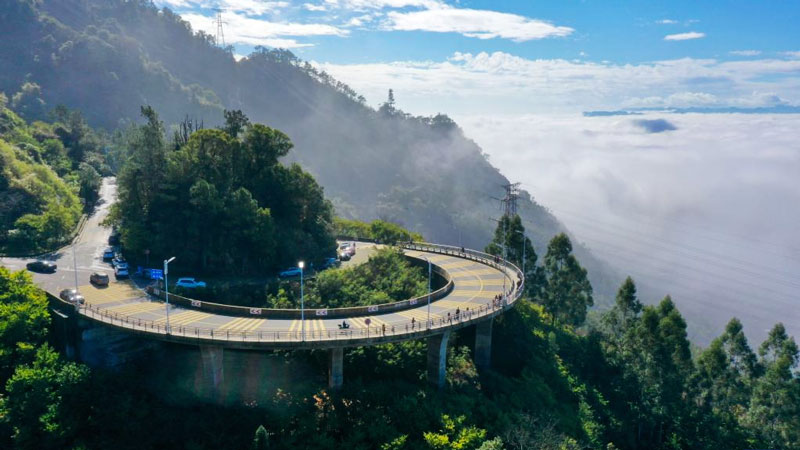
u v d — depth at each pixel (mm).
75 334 84688
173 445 72688
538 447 75500
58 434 70562
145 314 85812
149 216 112562
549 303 130750
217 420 75062
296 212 122250
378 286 109625
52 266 105875
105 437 72688
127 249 110750
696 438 102750
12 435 70625
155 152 114938
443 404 81500
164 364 85375
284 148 127562
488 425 79625
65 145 195625
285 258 112438
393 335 79125
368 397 78062
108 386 77625
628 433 103062
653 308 110125
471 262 128875
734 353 114062
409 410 76375
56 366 78000
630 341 113688
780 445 101000
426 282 116062
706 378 109562
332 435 73875
